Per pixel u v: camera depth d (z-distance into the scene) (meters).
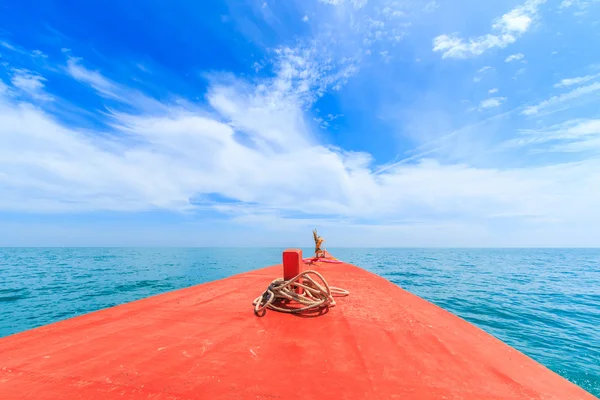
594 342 7.29
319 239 11.32
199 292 4.64
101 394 1.54
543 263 45.41
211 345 2.32
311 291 3.63
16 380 1.70
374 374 1.85
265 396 1.55
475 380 1.80
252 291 4.71
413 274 24.73
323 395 1.57
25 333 2.61
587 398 1.61
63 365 1.92
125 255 74.75
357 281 6.11
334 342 2.43
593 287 17.91
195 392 1.58
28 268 33.41
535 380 1.82
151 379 1.73
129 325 2.86
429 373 1.88
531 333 8.03
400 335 2.64
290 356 2.12
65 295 15.19
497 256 73.38
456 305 11.65
